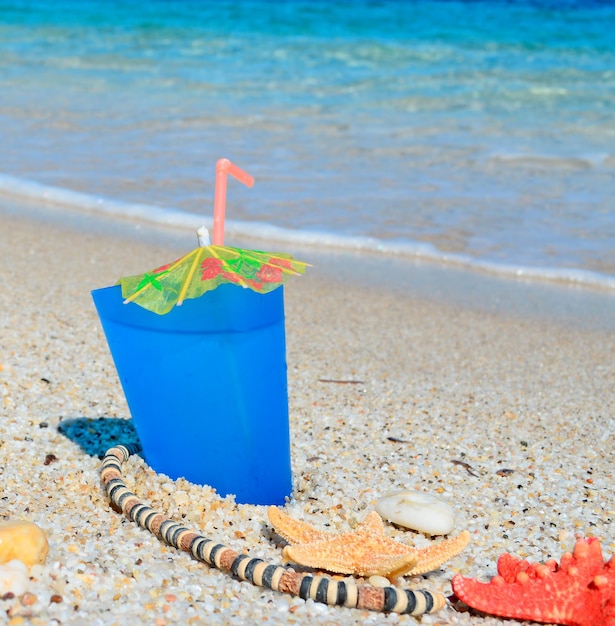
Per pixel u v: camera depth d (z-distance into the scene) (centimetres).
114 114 208
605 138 185
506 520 67
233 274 62
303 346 97
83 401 80
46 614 54
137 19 340
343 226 138
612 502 70
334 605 57
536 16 340
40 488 66
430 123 198
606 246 129
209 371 63
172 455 65
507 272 122
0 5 370
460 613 58
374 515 61
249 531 63
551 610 56
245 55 278
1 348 88
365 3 373
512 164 168
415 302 112
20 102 219
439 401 86
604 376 93
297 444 76
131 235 137
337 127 195
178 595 57
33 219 145
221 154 176
